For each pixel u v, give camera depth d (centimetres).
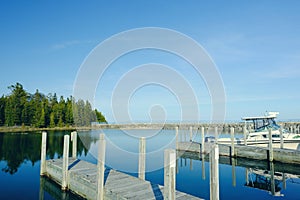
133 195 675
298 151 1417
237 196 961
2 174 1262
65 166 955
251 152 1620
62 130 3916
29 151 1978
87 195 813
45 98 4909
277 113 2117
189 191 1002
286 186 1103
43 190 1011
